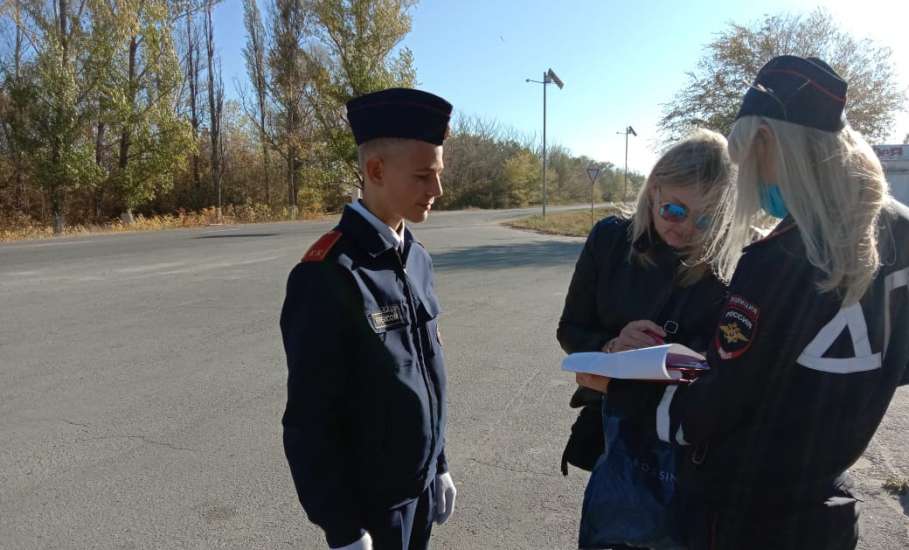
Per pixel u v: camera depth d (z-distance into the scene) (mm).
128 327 6609
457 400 4414
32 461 3496
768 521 1332
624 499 1614
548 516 2938
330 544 1495
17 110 23094
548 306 7664
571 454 1995
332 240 1557
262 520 2906
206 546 2709
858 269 1137
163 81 26891
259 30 35938
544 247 15039
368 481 1583
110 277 10211
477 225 25172
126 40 25047
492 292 8664
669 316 1692
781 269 1205
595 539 1666
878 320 1194
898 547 2604
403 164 1566
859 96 18844
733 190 1541
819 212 1163
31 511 2982
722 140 1617
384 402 1545
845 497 1371
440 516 1898
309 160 34688
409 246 1760
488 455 3553
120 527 2850
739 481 1331
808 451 1256
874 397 1235
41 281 9836
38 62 23141
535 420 4043
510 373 5012
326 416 1487
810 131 1191
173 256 13312
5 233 21219
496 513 2965
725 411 1273
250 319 6949
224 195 37906
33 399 4469
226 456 3551
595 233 1915
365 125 1582
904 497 2971
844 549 1359
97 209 29000
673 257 1692
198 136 33750
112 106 24500
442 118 1585
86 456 3557
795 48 19453
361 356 1521
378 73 25250
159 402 4395
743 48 19812
